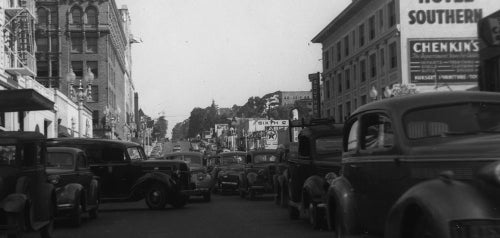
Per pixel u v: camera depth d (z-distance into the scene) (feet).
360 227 24.53
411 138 20.68
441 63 119.14
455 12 115.85
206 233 41.01
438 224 16.29
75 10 265.13
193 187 70.59
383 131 22.48
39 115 133.39
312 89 201.36
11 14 122.93
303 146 44.88
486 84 59.67
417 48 122.42
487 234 15.84
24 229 32.32
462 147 18.25
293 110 195.42
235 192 92.07
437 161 18.69
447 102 21.26
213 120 504.02
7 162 32.22
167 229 44.06
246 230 42.22
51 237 38.11
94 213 53.16
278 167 59.31
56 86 261.24
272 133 242.99
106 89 267.59
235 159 95.14
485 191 16.42
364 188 23.82
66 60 263.08
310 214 41.68
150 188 62.08
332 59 192.75
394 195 20.98
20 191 32.14
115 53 308.60
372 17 153.58
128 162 62.08
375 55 151.02
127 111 409.69
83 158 50.21
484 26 53.93
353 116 26.21
